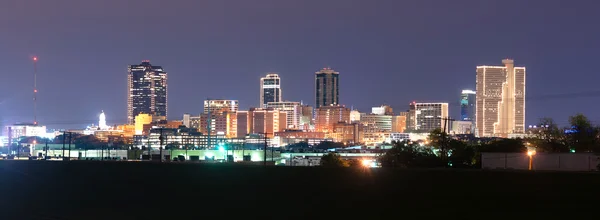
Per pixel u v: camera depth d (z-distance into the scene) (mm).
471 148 151750
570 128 162375
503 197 54062
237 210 69938
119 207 79500
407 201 58906
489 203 54750
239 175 70375
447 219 56688
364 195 61625
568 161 98625
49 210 80312
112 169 82062
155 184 77812
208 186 73125
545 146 158875
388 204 59969
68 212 78312
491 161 108938
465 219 55688
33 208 81938
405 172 59375
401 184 59469
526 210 52750
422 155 150750
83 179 83688
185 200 74500
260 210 68250
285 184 67000
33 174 90000
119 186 80875
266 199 68000
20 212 79312
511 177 53875
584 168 96750
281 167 67500
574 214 50625
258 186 68812
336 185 63500
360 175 62125
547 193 51969
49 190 88188
